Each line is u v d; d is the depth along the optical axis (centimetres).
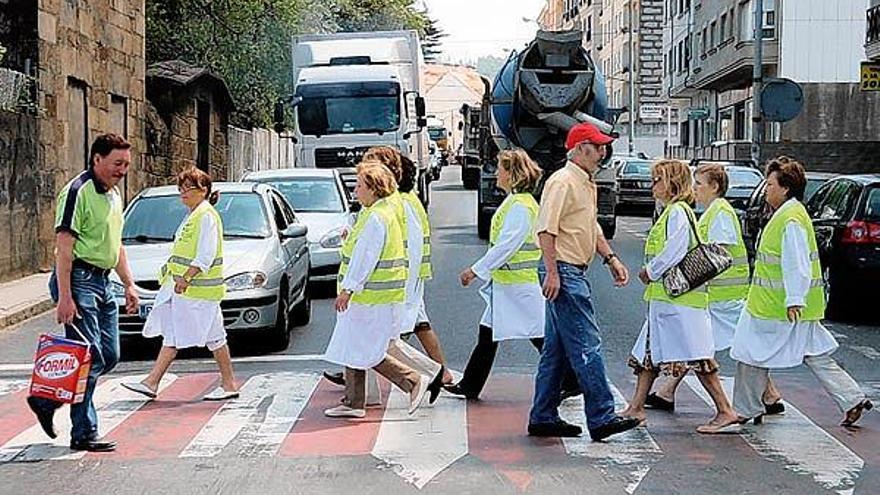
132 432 848
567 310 795
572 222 791
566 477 721
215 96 3241
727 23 4544
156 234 1300
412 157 2872
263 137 4103
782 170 834
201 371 1102
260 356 1190
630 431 841
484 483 708
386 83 2741
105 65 2342
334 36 2930
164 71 2938
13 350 1267
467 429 848
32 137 1898
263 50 3572
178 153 2917
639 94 7162
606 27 8369
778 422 875
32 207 1900
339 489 698
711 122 5272
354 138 2730
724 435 831
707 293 850
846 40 4081
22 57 1939
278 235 1298
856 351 1211
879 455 779
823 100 4084
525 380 1041
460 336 1307
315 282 1691
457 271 1933
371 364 875
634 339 1280
